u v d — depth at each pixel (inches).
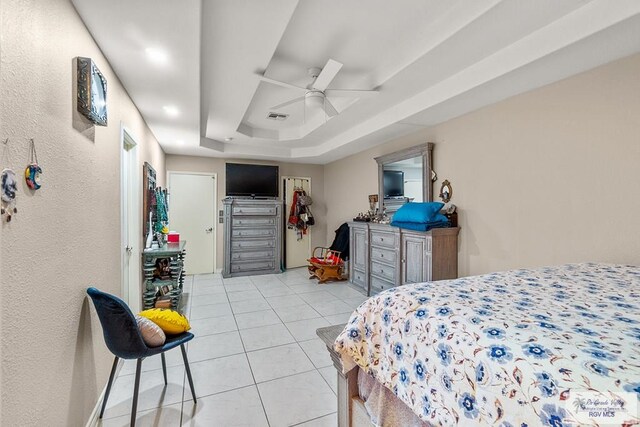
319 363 92.6
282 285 188.4
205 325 122.6
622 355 26.4
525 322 34.3
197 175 221.1
